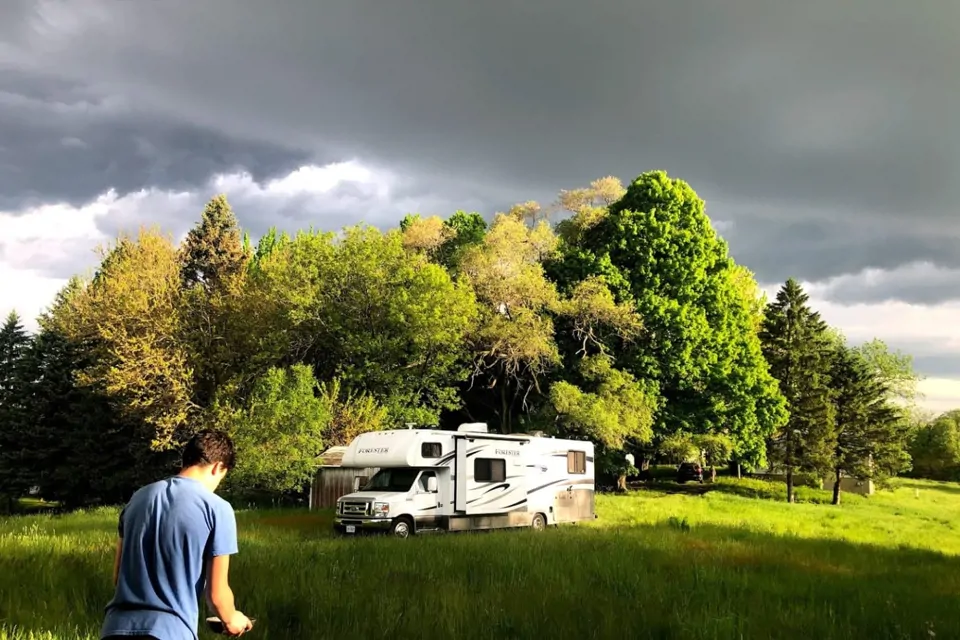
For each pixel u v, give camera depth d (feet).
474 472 72.79
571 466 82.94
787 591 34.37
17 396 127.24
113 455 127.85
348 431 99.81
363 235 117.29
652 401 124.57
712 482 161.27
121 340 107.55
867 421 151.94
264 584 29.73
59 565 31.99
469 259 122.21
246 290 123.03
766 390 136.46
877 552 55.11
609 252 133.80
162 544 12.31
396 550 44.32
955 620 28.58
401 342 111.24
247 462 89.04
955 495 186.80
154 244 125.70
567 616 26.25
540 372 127.13
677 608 28.14
